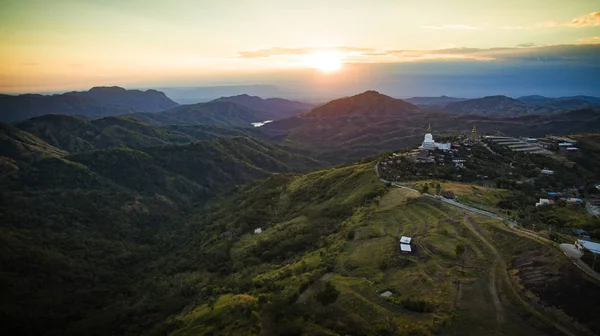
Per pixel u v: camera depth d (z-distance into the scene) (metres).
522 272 75.94
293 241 138.88
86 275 187.12
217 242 182.88
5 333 141.38
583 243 78.81
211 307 103.69
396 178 165.12
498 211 117.25
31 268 178.62
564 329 60.78
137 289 166.12
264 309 87.38
